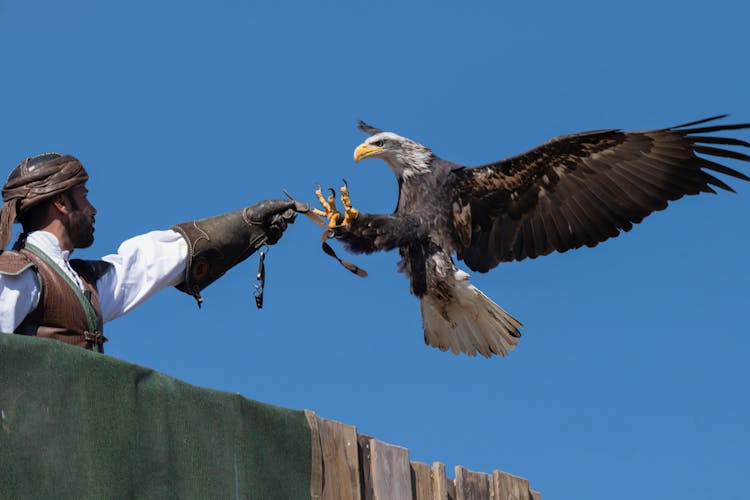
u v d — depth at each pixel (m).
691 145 12.31
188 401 6.21
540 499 10.61
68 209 6.56
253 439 6.66
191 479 6.07
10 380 5.20
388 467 8.16
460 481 9.24
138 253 7.07
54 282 6.15
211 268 7.45
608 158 12.75
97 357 5.69
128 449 5.72
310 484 7.11
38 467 5.20
